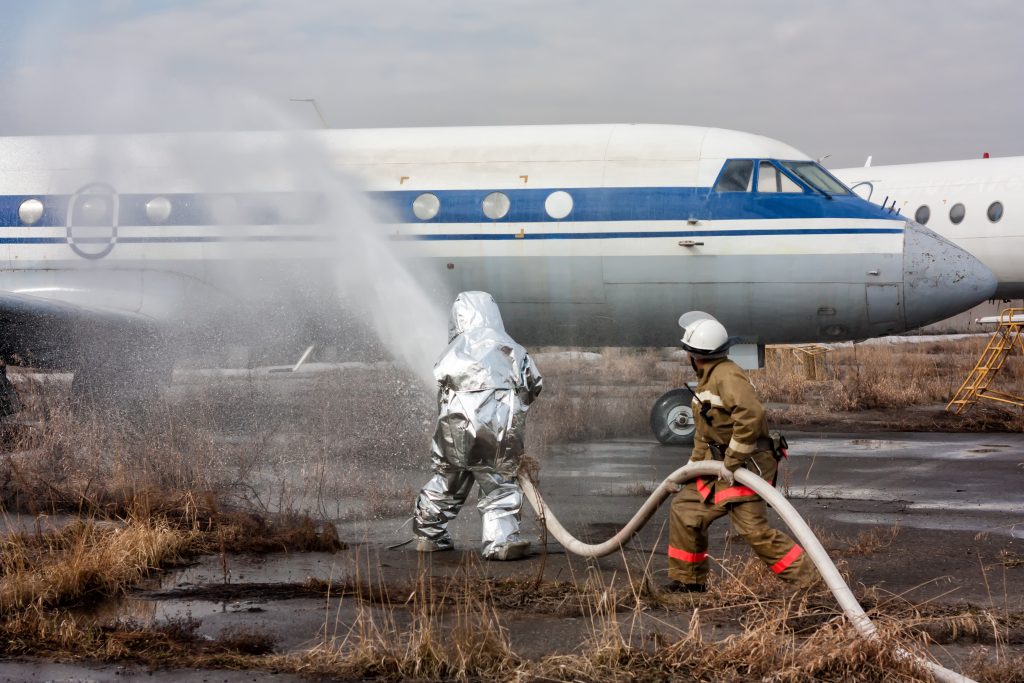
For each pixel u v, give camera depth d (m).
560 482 9.91
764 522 5.73
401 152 14.27
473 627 5.06
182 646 4.95
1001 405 18.41
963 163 27.03
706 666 4.62
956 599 5.87
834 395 18.89
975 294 12.85
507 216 13.73
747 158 13.38
